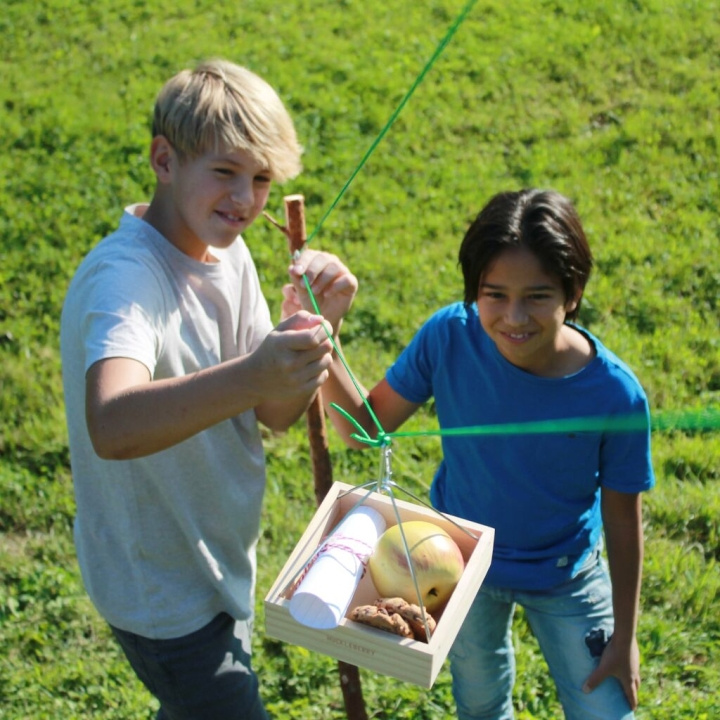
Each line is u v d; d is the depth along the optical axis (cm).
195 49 807
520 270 222
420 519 221
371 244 575
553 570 257
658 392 462
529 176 635
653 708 321
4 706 332
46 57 804
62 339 222
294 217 264
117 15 865
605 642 261
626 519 255
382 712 328
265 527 402
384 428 278
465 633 271
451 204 614
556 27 805
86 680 341
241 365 186
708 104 699
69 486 425
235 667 251
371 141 679
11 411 465
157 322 210
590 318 512
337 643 199
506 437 252
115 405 188
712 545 388
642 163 640
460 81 742
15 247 578
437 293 534
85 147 678
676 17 810
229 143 211
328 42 808
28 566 386
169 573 237
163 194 225
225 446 236
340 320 255
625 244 563
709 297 530
